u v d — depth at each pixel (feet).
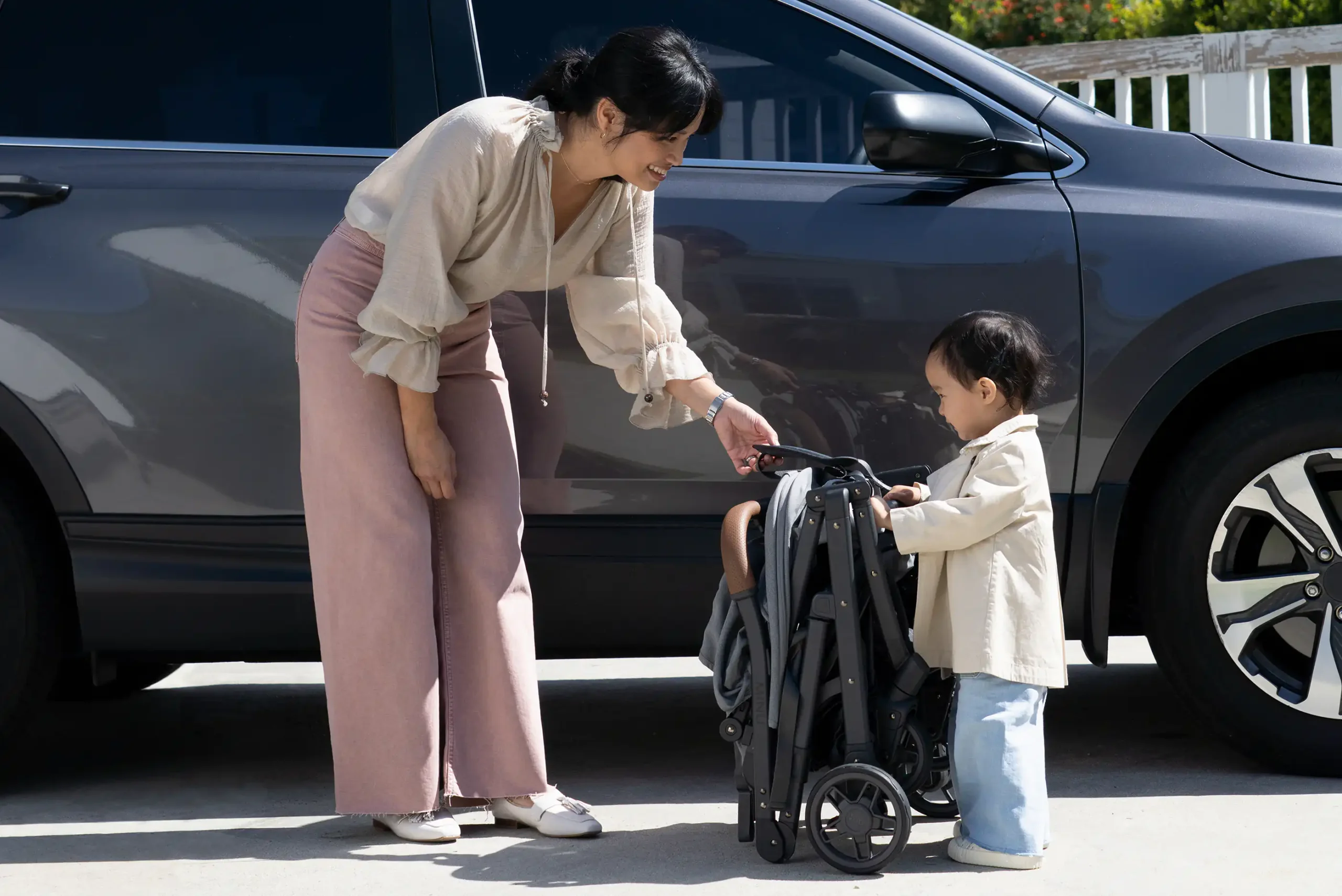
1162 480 13.35
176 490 13.01
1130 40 31.17
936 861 11.05
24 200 13.01
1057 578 11.21
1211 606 13.12
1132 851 11.18
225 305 12.94
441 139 11.02
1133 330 13.01
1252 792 12.87
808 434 13.16
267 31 13.67
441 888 10.59
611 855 11.39
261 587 13.07
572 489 13.19
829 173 13.48
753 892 10.34
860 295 13.11
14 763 15.21
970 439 11.46
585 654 13.64
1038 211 13.25
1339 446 12.83
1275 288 12.89
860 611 10.88
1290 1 33.91
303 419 11.89
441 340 12.06
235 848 11.77
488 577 12.10
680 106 10.61
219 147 13.35
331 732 12.01
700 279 13.09
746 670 11.28
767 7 13.83
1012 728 10.87
